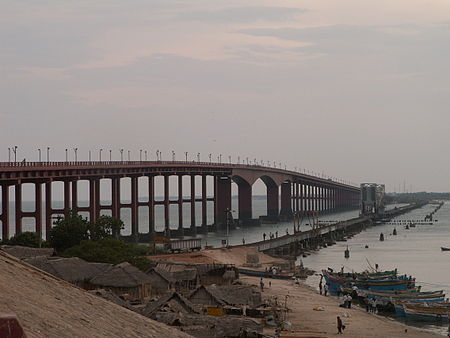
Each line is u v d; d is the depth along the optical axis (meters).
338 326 98.69
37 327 22.75
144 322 30.84
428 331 109.44
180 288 119.06
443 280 173.50
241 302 109.19
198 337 75.19
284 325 98.12
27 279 29.14
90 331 25.16
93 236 165.38
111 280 106.81
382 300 128.62
